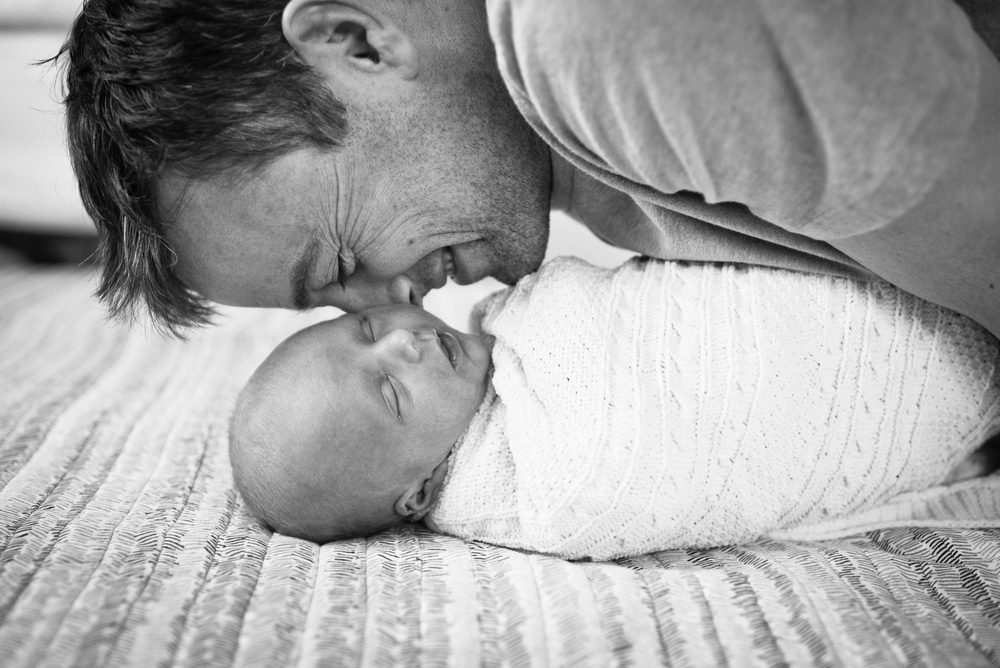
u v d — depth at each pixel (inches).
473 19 35.6
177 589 34.2
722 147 27.4
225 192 34.7
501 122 37.5
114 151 34.9
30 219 87.3
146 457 49.2
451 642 31.2
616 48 26.1
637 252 43.3
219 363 65.7
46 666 29.5
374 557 37.9
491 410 44.4
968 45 25.9
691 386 37.9
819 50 24.7
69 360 66.7
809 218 29.7
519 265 43.9
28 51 80.5
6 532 39.0
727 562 38.2
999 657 30.1
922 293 34.7
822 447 38.2
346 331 45.4
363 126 35.3
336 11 33.4
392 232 38.9
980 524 39.3
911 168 26.8
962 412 38.6
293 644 31.2
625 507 37.8
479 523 42.0
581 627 31.7
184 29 33.0
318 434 42.5
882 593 33.9
